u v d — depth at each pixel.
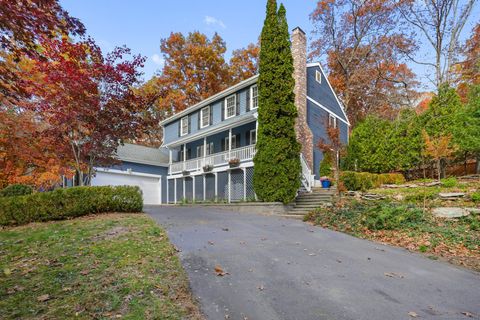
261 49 13.88
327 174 16.12
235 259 5.13
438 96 13.84
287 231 7.77
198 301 3.57
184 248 5.59
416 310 3.49
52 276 4.06
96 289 3.67
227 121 19.09
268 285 4.12
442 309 3.53
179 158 24.34
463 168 14.88
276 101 13.09
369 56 27.31
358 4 26.61
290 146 12.70
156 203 22.78
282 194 12.05
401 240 6.82
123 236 6.14
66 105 9.21
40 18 4.09
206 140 21.66
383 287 4.17
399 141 14.65
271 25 13.66
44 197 8.55
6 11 3.70
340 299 3.75
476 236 6.56
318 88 18.72
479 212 7.57
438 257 5.71
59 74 8.64
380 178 13.33
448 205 8.69
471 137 10.84
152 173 22.80
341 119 21.39
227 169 16.94
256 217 10.40
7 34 4.11
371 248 6.29
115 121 10.02
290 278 4.41
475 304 3.68
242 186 16.34
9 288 3.69
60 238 6.03
